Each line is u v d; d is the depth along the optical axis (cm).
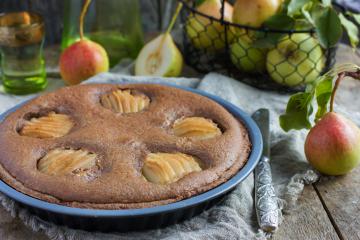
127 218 70
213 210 77
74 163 76
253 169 77
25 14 105
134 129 82
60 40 132
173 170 75
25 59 102
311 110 85
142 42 117
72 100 87
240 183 80
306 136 90
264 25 98
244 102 99
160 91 89
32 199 71
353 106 102
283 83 101
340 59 115
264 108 95
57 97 87
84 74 103
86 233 73
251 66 104
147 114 85
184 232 74
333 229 77
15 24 104
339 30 94
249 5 98
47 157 77
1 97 102
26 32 100
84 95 88
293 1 94
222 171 76
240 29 101
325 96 87
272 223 75
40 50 103
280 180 85
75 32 113
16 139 79
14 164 75
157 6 136
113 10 112
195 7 110
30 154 77
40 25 102
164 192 72
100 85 90
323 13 95
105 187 72
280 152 90
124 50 114
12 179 74
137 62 107
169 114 85
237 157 78
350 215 79
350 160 83
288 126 88
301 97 86
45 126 82
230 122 83
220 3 105
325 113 86
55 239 73
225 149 78
